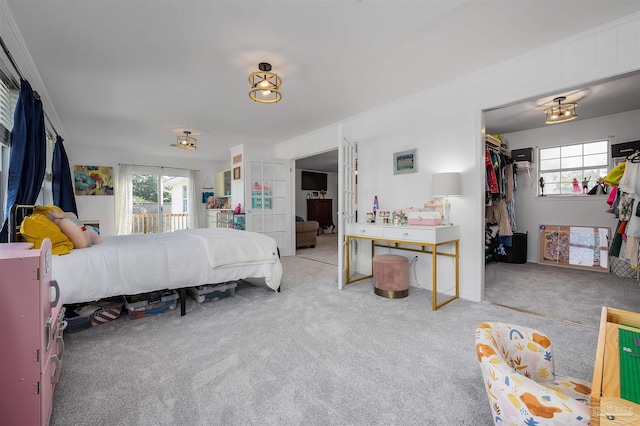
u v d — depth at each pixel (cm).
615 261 403
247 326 235
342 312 264
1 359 106
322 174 1050
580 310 265
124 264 234
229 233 335
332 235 979
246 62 259
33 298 109
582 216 447
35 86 296
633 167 256
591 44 219
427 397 147
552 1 185
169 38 221
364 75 289
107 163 634
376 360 182
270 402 144
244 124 459
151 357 188
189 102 357
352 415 135
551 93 243
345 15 196
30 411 110
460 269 306
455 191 287
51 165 430
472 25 210
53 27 204
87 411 138
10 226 206
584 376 164
